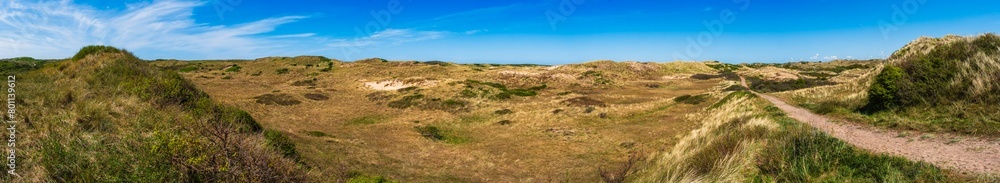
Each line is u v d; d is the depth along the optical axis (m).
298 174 8.59
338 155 13.62
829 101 17.44
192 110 13.42
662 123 21.08
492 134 22.58
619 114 25.17
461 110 31.81
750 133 10.41
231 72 66.19
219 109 14.72
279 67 71.06
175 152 7.17
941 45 15.80
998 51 11.48
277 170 8.05
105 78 14.52
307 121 26.06
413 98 36.81
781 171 6.54
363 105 35.72
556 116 26.02
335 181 9.77
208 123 10.31
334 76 59.84
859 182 5.69
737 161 7.41
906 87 11.88
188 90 15.70
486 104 34.12
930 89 11.32
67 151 7.06
